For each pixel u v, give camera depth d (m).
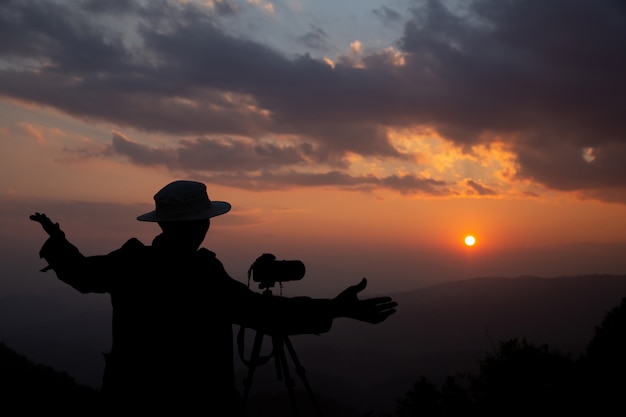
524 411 11.91
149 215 3.50
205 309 3.24
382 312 3.36
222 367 3.24
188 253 3.40
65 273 3.28
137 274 3.31
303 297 3.40
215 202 3.71
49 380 20.02
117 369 3.21
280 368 4.05
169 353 3.16
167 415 3.09
